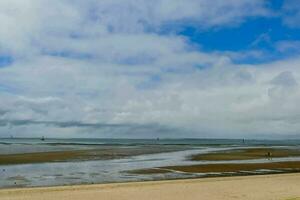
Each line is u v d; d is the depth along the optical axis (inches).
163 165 1801.2
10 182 1214.9
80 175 1407.5
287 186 1067.3
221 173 1517.0
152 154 2743.6
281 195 927.0
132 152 2979.8
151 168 1656.0
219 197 898.1
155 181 1178.0
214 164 1851.6
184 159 2220.7
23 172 1482.5
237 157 2422.5
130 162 1971.0
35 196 887.1
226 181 1168.2
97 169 1611.7
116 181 1262.3
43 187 1047.6
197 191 974.4
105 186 1042.7
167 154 2758.4
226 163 1916.8
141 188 1012.5
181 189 1002.1
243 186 1062.4
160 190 983.0
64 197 879.1
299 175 1349.7
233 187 1042.1
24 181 1238.9
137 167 1699.1
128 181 1262.3
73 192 945.5
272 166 1785.2
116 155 2551.7
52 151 2920.8
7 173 1444.4
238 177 1293.1
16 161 1939.0
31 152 2711.6
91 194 918.4
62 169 1603.1
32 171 1519.4
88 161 2016.5
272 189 1011.9
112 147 4165.8
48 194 914.7
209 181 1170.0
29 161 1952.5
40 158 2130.9
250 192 965.8
